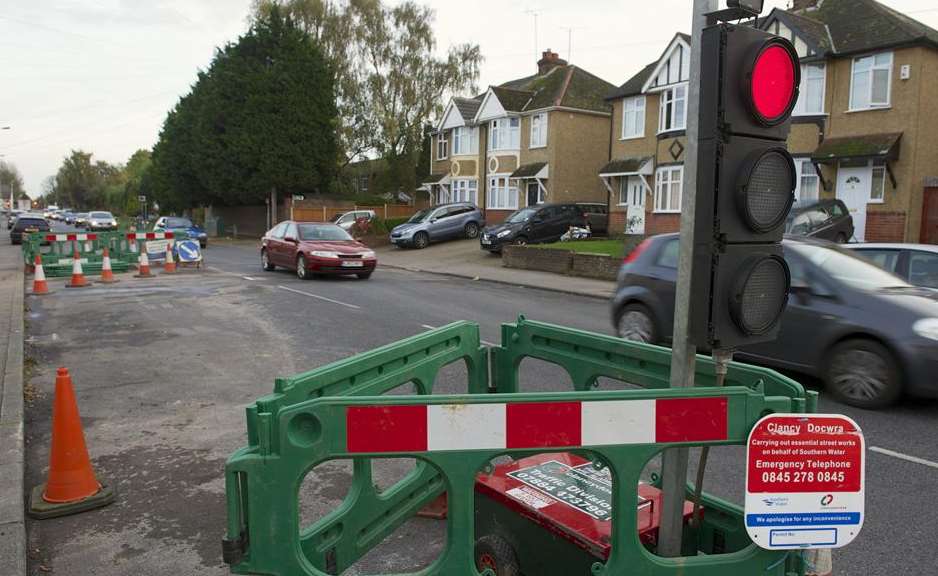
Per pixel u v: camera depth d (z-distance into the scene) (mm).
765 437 2385
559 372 7723
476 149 40688
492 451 2375
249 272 20188
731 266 2576
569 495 3357
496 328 10922
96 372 7926
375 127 44000
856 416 6320
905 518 4188
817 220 17719
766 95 2533
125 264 20016
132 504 4480
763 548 2496
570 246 23234
